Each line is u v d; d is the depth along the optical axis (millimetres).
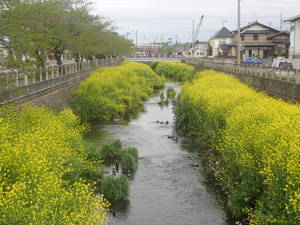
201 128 16125
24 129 10328
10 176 7277
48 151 8570
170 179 12188
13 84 15625
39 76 18953
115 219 9461
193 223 9273
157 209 10062
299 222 6535
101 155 13773
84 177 10938
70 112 16781
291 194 6734
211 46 81875
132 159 13141
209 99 15281
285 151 7418
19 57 12148
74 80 26062
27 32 12062
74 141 11922
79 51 25250
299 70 16344
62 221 5953
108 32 37750
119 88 27016
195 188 11422
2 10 11844
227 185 10273
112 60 55594
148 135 18062
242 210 8734
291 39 41719
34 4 14617
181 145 16188
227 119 11867
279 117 9766
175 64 58219
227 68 32438
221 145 11805
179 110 20016
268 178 7445
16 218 5707
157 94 34719
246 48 52500
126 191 10523
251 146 8859
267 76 20984
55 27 21141
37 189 6480
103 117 21953
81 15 25047
